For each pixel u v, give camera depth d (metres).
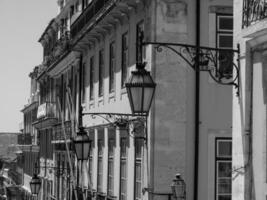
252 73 8.79
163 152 13.34
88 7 19.50
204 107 13.66
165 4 13.48
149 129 13.43
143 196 13.68
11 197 51.59
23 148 47.28
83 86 22.20
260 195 8.45
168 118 13.39
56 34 32.19
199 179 13.55
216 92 13.73
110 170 17.73
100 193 18.55
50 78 32.97
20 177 50.25
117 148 16.83
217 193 13.63
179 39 13.50
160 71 13.38
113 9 15.77
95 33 18.98
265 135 8.37
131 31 15.47
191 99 13.58
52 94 32.00
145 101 9.11
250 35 8.32
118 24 16.91
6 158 72.31
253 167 8.64
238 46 9.09
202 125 13.63
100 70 19.28
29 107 43.84
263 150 8.41
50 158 32.41
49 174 32.41
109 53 17.98
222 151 13.73
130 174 15.30
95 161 19.66
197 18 13.66
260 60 8.60
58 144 28.36
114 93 17.20
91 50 20.78
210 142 13.68
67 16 29.27
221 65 10.78
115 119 15.92
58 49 27.88
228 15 13.86
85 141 14.20
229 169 13.71
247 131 8.78
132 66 15.27
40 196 35.06
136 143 14.88
